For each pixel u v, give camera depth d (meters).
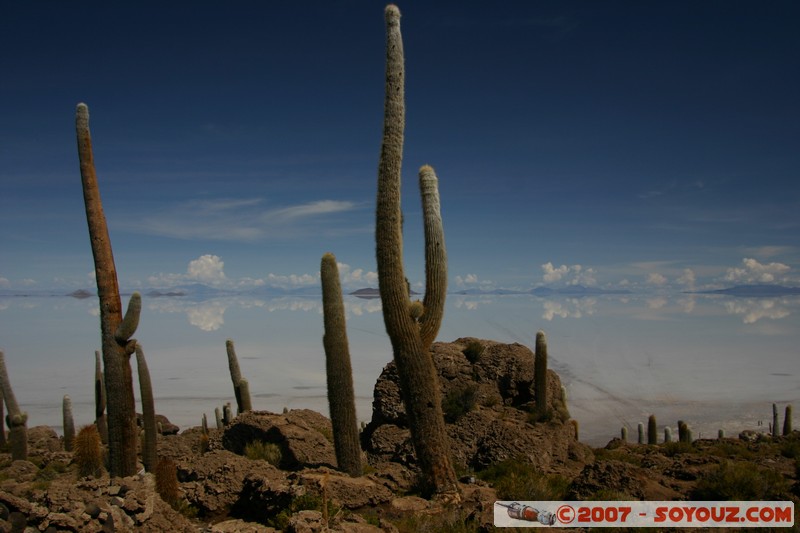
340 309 17.02
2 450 28.55
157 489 12.93
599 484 13.98
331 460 18.39
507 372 22.77
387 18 14.96
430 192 15.16
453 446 19.48
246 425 19.84
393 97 14.80
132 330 16.09
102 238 16.23
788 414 37.69
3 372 24.81
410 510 13.27
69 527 9.10
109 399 15.88
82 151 16.30
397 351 14.71
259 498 12.78
